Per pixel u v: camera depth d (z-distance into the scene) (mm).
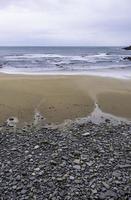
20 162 8555
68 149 9523
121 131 11594
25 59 48906
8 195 6902
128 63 43219
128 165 8445
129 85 20500
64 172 7961
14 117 13266
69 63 41344
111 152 9375
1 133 11180
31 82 20766
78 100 16062
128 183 7461
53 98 16312
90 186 7297
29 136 10836
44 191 7066
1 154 9148
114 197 6867
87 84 20234
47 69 32156
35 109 14422
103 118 13375
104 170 8117
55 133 11195
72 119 13156
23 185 7305
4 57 54562
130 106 15266
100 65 38781
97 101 15969
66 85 19766
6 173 7879
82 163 8508
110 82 21422
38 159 8758
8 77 23188
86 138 10641
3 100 15695
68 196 6871
